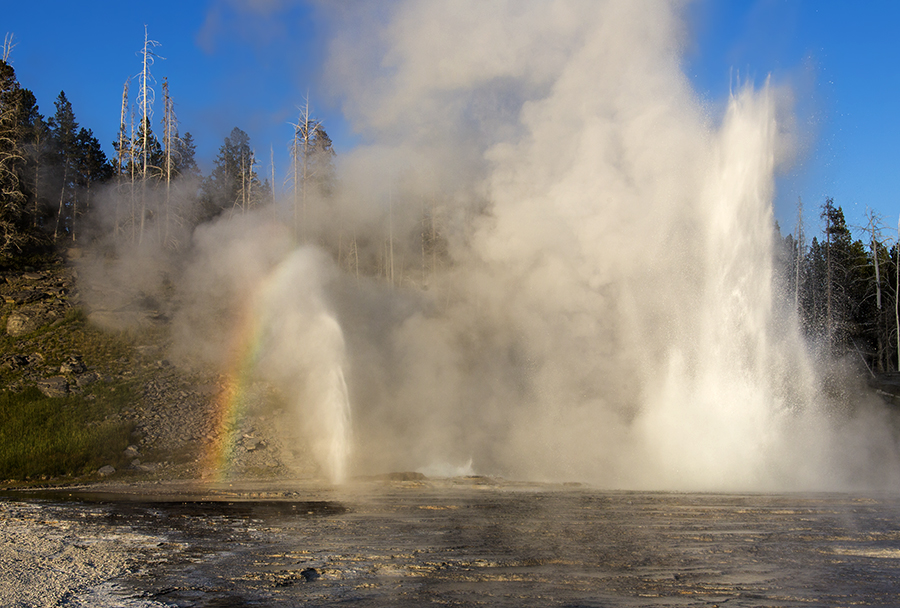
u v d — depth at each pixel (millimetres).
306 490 17781
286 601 7707
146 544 10812
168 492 17703
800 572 9016
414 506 14680
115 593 7996
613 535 11359
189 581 8555
